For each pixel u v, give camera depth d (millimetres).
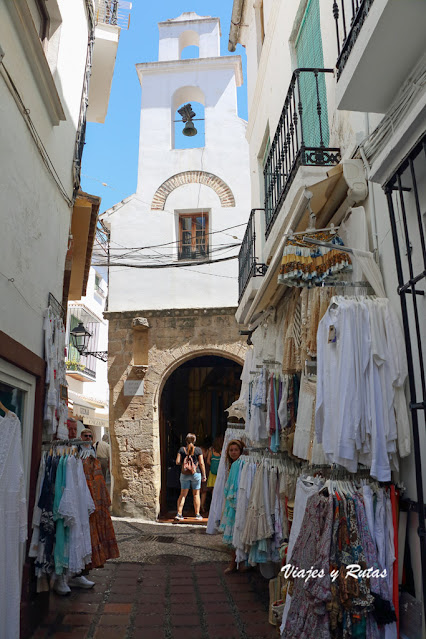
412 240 3166
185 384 14922
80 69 6590
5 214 3828
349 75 3191
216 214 12172
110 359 11445
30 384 4520
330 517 2992
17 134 4113
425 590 2703
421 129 2748
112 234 12195
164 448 11711
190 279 11859
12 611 3256
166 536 8633
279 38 7293
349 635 2805
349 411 3076
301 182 4371
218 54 13641
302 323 4301
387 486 3160
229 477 6336
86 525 4777
